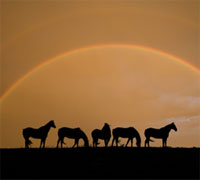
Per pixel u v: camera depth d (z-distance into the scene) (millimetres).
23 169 27875
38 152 33031
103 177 25672
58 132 38562
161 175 26328
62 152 32969
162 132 39125
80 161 29875
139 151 33562
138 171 27250
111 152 33031
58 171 27266
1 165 28953
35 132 37844
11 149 34812
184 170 27719
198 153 32938
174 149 34781
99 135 39219
